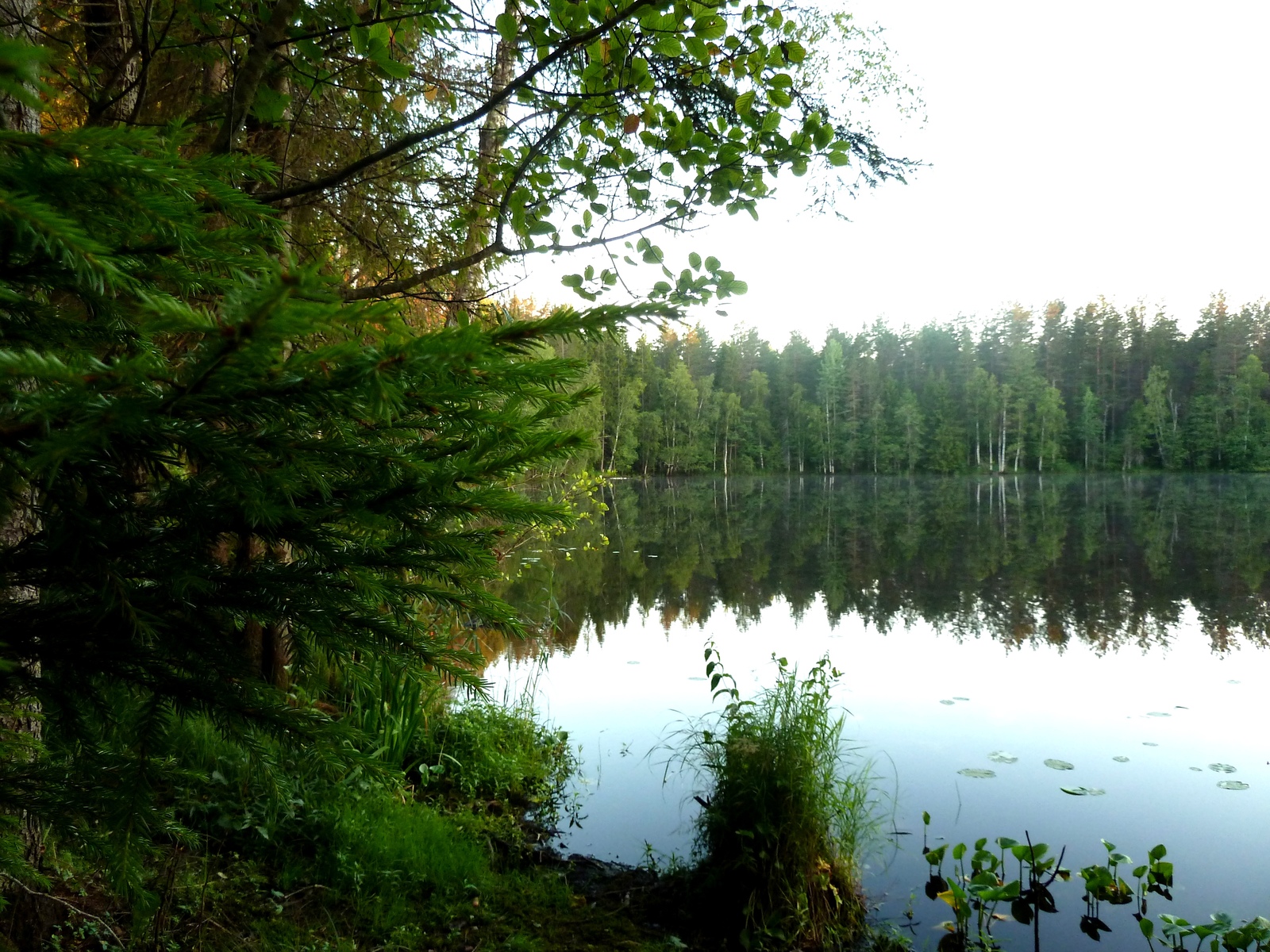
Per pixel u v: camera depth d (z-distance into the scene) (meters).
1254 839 3.94
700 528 20.11
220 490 0.93
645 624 8.66
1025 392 60.84
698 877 3.39
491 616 1.13
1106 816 4.20
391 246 4.14
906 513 25.22
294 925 2.75
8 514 0.77
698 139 2.75
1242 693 6.24
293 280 0.56
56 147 0.70
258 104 2.35
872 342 70.94
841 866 3.40
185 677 1.01
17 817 0.98
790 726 3.56
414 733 4.48
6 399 0.74
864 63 6.50
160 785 1.02
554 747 5.05
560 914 3.25
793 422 63.97
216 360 0.60
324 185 2.25
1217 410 56.38
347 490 0.95
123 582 0.86
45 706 0.98
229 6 2.23
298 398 0.69
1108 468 59.97
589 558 14.04
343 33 2.54
